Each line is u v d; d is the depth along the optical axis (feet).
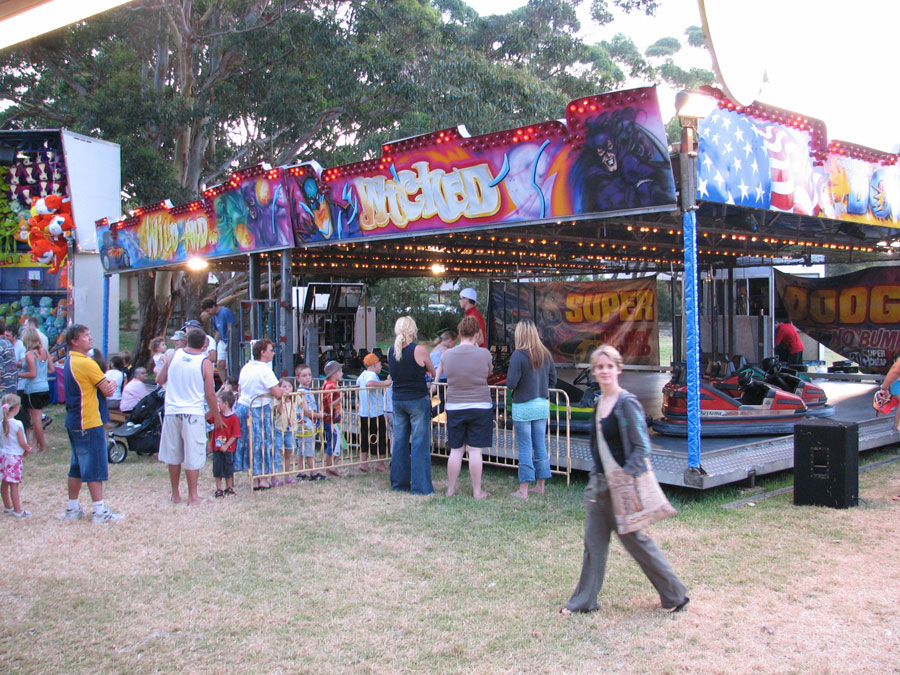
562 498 22.34
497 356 51.24
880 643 12.09
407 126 65.21
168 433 22.02
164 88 61.93
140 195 59.31
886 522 19.11
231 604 14.44
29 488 24.56
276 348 32.60
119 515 20.80
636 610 13.64
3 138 52.19
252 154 74.38
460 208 25.08
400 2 66.49
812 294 52.90
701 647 12.07
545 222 22.95
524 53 78.74
